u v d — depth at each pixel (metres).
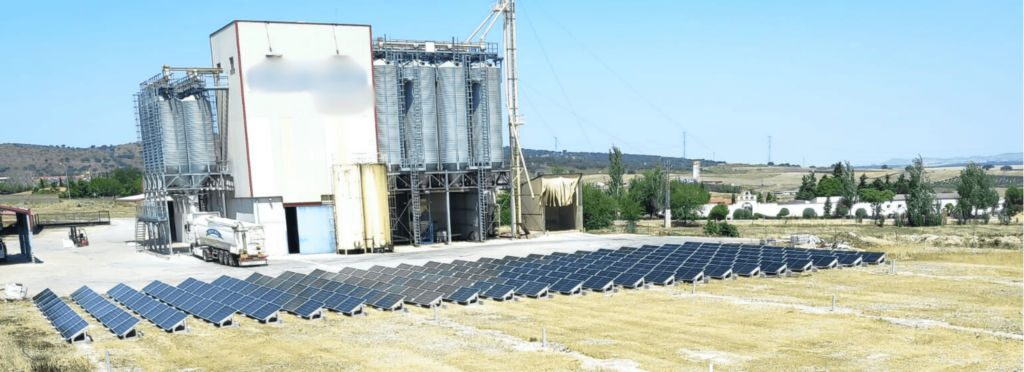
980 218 147.00
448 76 96.38
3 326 50.31
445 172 95.44
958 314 44.12
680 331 42.34
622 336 41.59
